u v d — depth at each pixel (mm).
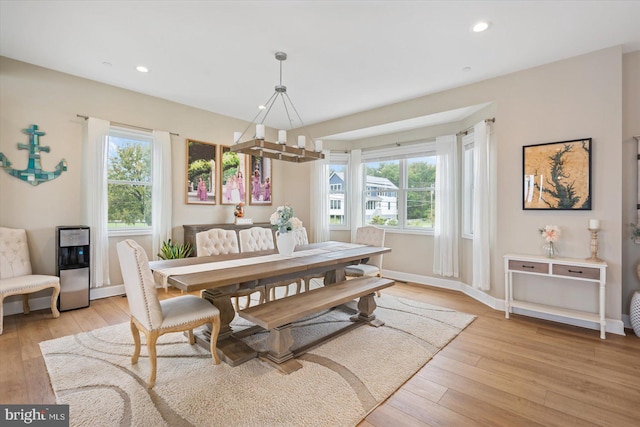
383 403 1875
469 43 2863
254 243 3871
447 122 4535
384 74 3533
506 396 1945
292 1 2270
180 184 4652
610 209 2943
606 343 2703
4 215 3273
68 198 3664
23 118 3365
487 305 3740
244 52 3047
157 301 2025
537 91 3322
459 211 4461
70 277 3432
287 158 3539
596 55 3000
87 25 2602
